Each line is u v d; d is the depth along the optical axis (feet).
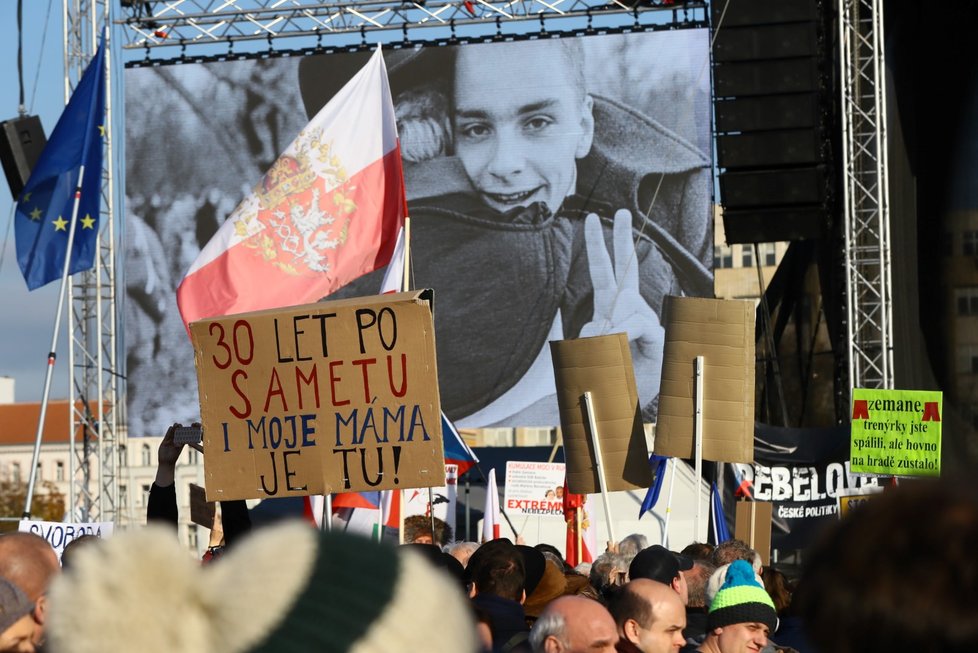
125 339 76.38
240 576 4.28
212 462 22.04
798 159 66.69
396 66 75.87
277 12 75.41
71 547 15.94
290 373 21.76
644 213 73.97
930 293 70.03
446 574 4.52
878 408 41.86
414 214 75.66
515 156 75.00
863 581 4.17
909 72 70.54
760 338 75.00
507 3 74.33
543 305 74.74
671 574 20.24
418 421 21.36
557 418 74.79
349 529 4.57
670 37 73.92
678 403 32.37
